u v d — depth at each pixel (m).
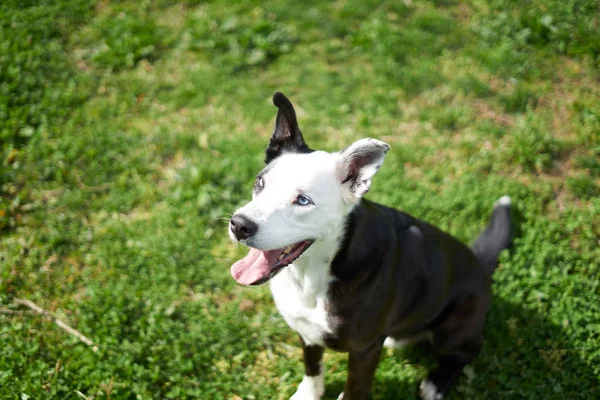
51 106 2.03
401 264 1.35
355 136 2.02
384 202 1.85
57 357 1.54
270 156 1.34
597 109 2.04
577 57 2.21
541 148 1.95
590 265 1.71
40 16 2.28
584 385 1.54
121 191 1.88
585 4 2.32
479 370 1.59
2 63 2.08
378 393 1.55
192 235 1.78
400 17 2.39
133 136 2.00
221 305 1.69
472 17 2.37
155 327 1.60
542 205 1.86
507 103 2.10
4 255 1.71
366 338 1.34
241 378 1.56
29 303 1.64
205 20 2.34
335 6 2.43
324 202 1.23
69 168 1.90
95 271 1.72
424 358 1.61
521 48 2.26
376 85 2.16
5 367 1.50
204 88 2.14
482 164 1.94
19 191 1.85
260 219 1.21
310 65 2.23
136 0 2.43
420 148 1.99
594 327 1.61
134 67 2.21
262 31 2.30
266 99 2.13
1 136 1.92
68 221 1.81
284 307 1.37
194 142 2.00
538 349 1.59
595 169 1.92
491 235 1.67
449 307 1.48
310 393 1.51
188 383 1.54
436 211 1.84
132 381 1.51
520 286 1.68
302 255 1.27
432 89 2.16
